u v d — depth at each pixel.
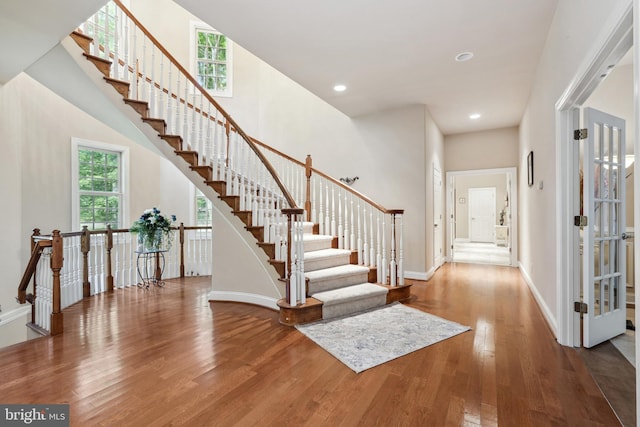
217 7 2.60
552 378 2.03
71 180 4.78
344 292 3.47
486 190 10.94
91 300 4.02
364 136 5.41
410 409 1.73
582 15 2.02
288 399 1.83
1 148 3.81
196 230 5.83
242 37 3.06
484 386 1.95
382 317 3.24
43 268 3.13
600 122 2.51
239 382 2.01
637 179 1.24
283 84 6.24
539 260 3.62
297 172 4.88
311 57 3.45
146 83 3.83
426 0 2.51
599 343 2.54
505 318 3.20
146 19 5.69
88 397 1.85
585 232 2.44
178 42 5.96
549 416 1.66
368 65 3.63
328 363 2.27
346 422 1.63
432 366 2.21
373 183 5.32
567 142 2.52
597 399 1.80
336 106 4.98
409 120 5.00
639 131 1.23
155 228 4.65
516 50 3.30
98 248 4.45
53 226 4.57
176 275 5.55
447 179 6.77
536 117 3.78
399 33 2.99
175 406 1.76
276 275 3.52
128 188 5.44
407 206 5.03
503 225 10.41
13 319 3.86
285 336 2.77
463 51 3.32
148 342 2.66
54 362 2.29
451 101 4.76
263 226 3.53
